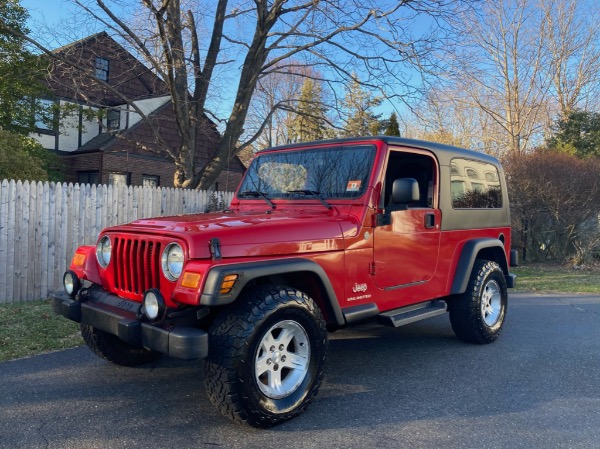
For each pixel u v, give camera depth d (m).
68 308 3.87
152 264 3.42
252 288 3.43
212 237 3.25
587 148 21.38
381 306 4.25
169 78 10.73
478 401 3.91
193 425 3.42
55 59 11.18
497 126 26.31
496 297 5.71
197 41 12.16
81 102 17.06
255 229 3.45
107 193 8.54
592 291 9.41
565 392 4.12
